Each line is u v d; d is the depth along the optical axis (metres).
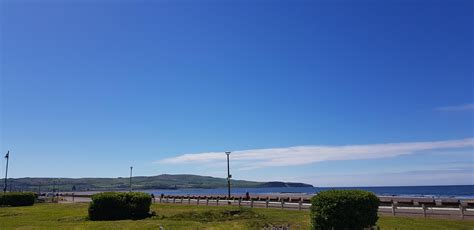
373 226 23.48
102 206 37.62
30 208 52.72
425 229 25.52
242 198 60.41
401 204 41.66
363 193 23.11
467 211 34.00
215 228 27.42
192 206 49.16
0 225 32.12
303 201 50.47
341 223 22.69
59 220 36.75
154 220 34.44
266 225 26.22
